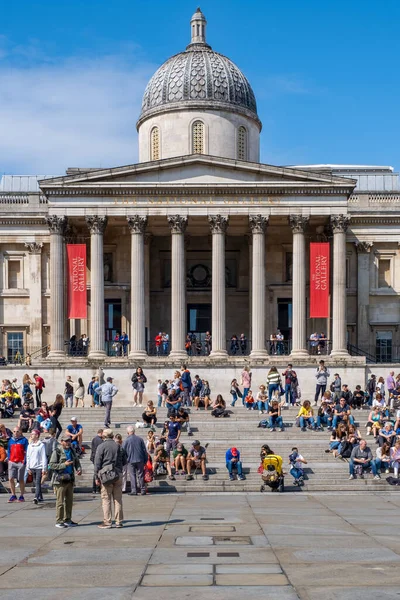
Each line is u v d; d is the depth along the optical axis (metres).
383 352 70.44
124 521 25.91
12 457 31.86
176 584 16.58
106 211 61.41
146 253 66.88
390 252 70.56
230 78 70.25
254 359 60.19
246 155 70.62
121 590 16.17
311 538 22.22
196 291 69.06
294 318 61.28
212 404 53.72
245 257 69.06
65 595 15.84
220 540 21.89
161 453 37.47
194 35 74.31
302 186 61.31
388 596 15.45
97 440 33.56
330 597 15.40
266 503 31.47
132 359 60.25
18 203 70.19
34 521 26.17
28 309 70.06
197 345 64.75
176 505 30.83
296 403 54.00
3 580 17.17
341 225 61.56
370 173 80.44
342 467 39.66
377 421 46.19
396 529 24.03
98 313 61.19
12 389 52.22
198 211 61.44
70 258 59.91
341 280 61.28
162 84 70.31
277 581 16.73
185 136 68.81
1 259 70.25
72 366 59.75
